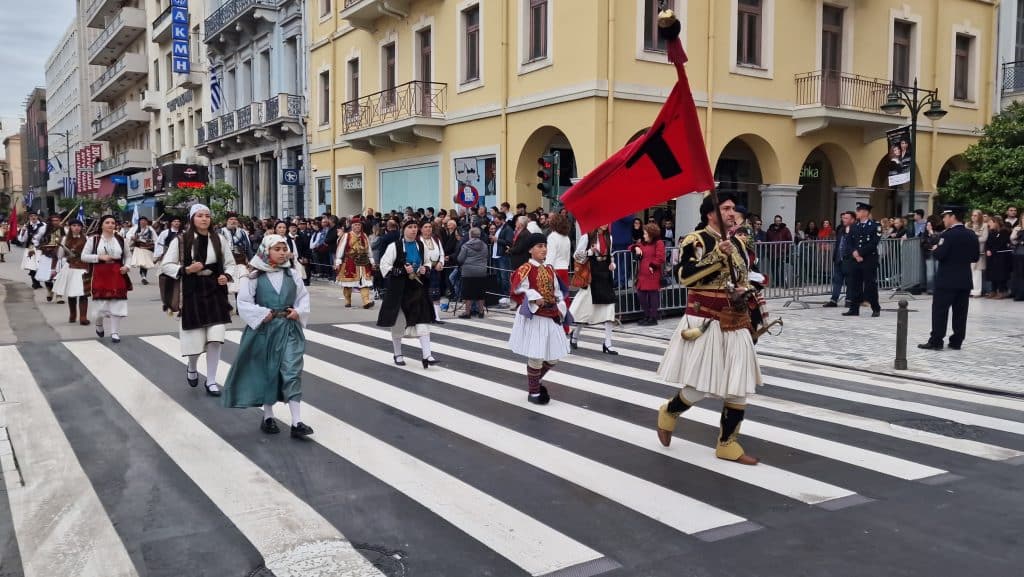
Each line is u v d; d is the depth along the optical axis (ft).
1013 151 70.18
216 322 25.80
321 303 54.13
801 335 39.11
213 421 22.61
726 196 18.45
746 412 23.82
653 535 14.47
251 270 20.88
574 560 13.43
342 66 88.53
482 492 16.75
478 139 66.54
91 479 17.67
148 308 49.34
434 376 28.99
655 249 42.68
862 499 16.37
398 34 77.30
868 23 69.67
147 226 69.36
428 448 19.98
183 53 130.41
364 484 17.28
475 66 67.82
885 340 37.50
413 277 30.22
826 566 13.16
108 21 190.49
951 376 29.09
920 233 60.80
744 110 62.08
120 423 22.38
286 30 100.63
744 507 15.88
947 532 14.62
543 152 63.10
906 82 74.08
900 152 58.44
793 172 65.92
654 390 26.76
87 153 199.62
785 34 64.59
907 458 19.24
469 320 45.83
